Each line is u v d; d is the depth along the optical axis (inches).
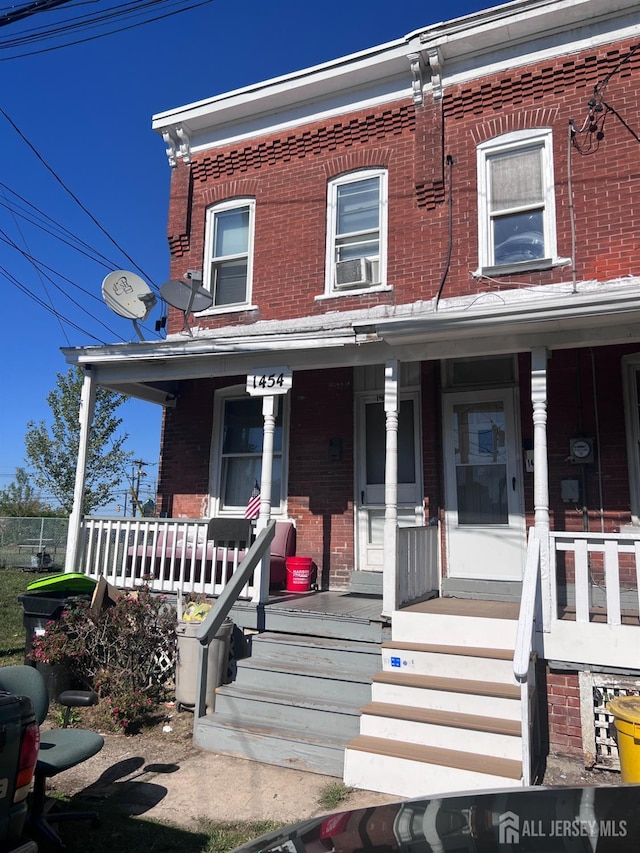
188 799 190.4
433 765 189.9
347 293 358.0
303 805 185.5
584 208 312.7
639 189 303.6
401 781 192.9
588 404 302.7
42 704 172.2
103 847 163.6
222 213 412.8
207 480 390.0
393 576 256.4
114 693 264.8
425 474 332.5
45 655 271.0
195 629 263.4
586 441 296.5
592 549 220.5
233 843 163.5
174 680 280.8
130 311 361.7
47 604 289.3
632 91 312.3
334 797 189.0
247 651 268.7
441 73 352.5
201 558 340.5
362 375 359.9
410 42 352.5
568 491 299.4
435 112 351.3
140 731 247.0
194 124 417.7
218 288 405.4
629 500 288.7
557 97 327.9
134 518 335.3
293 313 372.8
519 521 312.2
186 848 162.7
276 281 381.7
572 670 219.0
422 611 250.7
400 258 349.7
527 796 96.8
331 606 286.0
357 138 374.3
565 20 326.3
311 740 213.5
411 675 228.8
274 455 376.8
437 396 336.2
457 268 335.0
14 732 121.6
